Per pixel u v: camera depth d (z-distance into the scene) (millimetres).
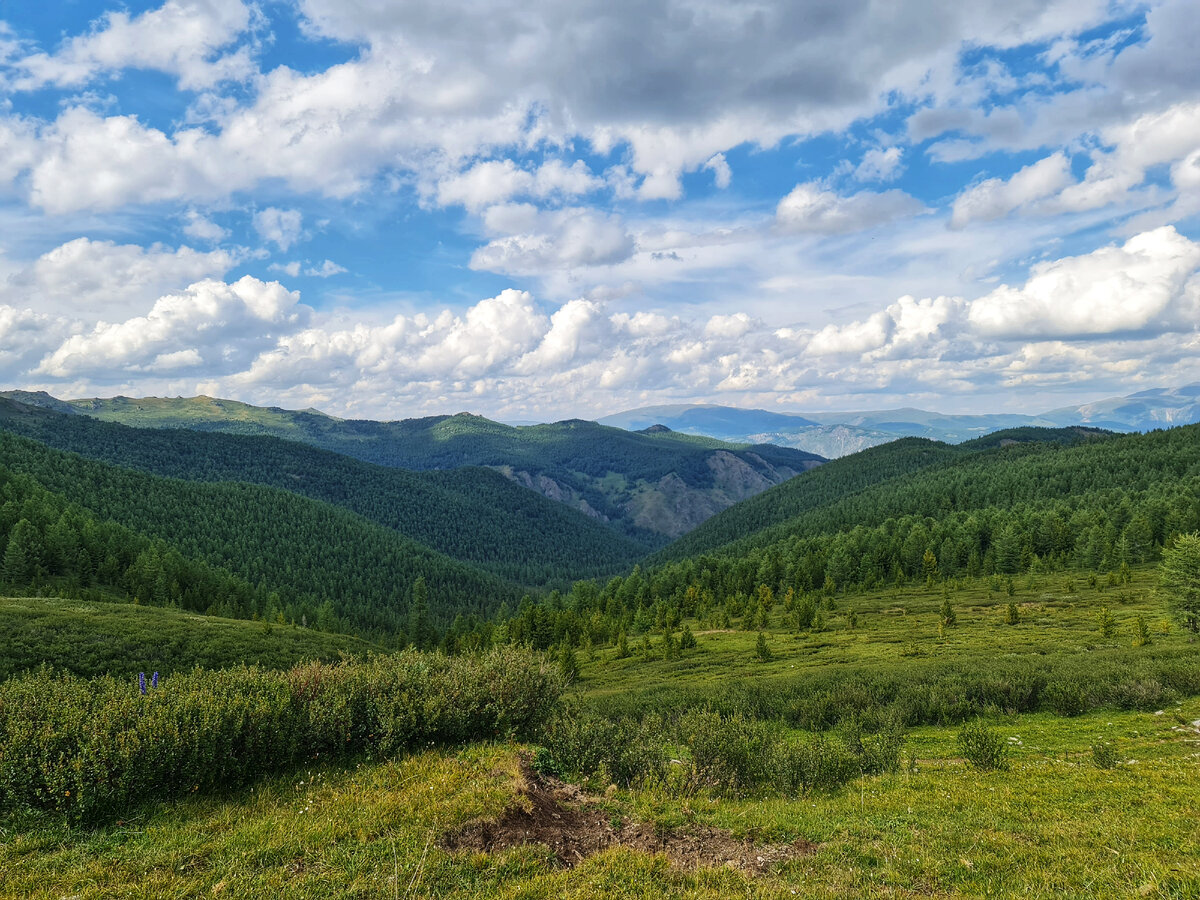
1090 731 24906
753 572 132500
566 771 13539
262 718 12367
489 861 8836
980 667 39250
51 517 122875
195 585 128500
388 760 12797
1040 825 11398
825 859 9789
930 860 9648
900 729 26484
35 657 50656
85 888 7805
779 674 52000
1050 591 86125
